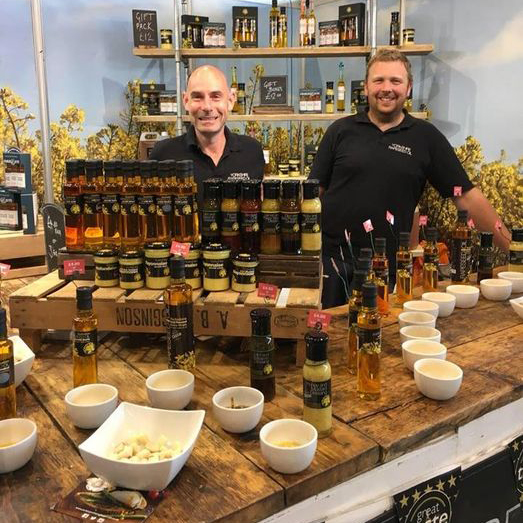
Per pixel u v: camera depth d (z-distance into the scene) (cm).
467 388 133
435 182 284
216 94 250
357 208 276
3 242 263
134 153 420
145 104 391
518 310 180
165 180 149
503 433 138
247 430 112
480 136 360
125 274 151
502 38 338
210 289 149
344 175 280
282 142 473
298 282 151
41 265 279
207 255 147
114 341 163
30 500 92
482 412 127
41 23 340
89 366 129
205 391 131
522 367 145
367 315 125
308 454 98
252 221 150
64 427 114
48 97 372
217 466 101
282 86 400
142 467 90
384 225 276
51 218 198
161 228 152
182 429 105
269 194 149
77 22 380
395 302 200
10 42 355
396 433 112
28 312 150
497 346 159
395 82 265
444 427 118
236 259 148
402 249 194
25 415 120
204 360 149
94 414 112
